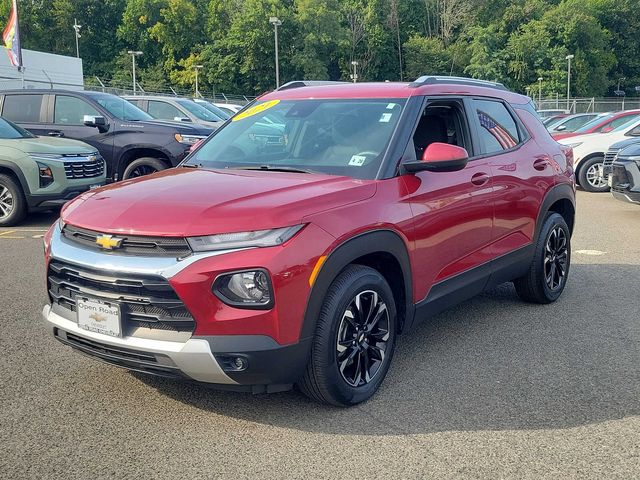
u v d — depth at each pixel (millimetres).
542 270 5676
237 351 3244
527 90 85312
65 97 11422
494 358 4605
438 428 3561
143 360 3396
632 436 3484
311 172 4188
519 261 5367
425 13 97000
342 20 88312
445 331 5195
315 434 3488
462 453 3299
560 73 84250
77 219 3650
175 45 85250
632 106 63781
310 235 3416
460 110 4914
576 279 6859
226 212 3385
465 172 4668
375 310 3861
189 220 3348
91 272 3449
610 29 98812
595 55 89000
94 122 10664
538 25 87125
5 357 4551
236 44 80562
